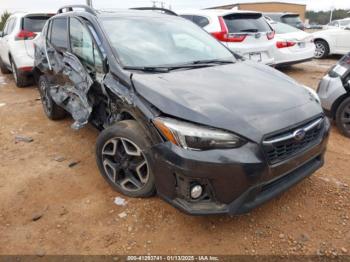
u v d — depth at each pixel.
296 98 2.72
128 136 2.72
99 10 3.97
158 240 2.53
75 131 4.71
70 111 3.91
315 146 2.64
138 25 3.67
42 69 4.82
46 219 2.79
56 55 4.38
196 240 2.52
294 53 7.91
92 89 3.42
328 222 2.69
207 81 2.86
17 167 3.68
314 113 2.64
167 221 2.71
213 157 2.21
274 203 2.92
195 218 2.74
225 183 2.25
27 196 3.12
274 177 2.36
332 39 10.92
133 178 2.94
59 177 3.45
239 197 2.29
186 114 2.35
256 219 2.73
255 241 2.50
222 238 2.54
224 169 2.21
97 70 3.38
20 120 5.27
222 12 7.25
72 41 3.99
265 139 2.28
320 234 2.56
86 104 3.45
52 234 2.61
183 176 2.29
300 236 2.54
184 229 2.63
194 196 2.34
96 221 2.74
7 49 7.50
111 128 2.88
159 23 3.85
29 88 7.53
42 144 4.30
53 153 4.02
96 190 3.18
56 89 4.50
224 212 2.32
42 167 3.67
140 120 2.62
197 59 3.48
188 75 2.99
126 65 3.07
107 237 2.56
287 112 2.49
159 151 2.40
